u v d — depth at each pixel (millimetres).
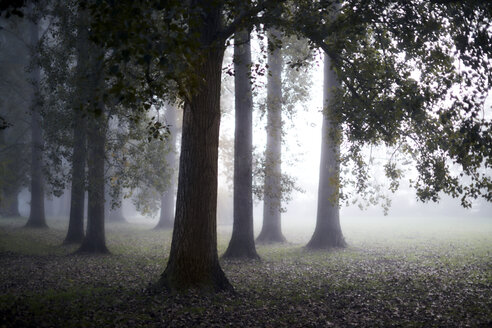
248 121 17062
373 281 11273
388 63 11859
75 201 19625
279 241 22625
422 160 12328
